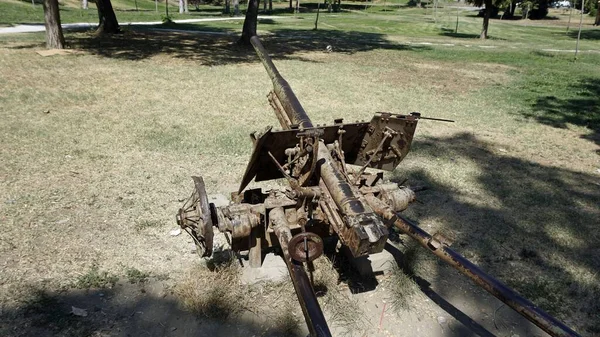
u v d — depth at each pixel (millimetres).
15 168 6070
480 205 5809
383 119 3936
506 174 6887
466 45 25984
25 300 3689
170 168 6379
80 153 6715
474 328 3701
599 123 10039
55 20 15938
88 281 3957
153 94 10492
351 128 4023
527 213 5629
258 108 9734
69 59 14289
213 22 34656
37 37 19141
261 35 26609
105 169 6219
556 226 5316
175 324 3566
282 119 4523
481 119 10031
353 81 13430
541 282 4273
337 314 3721
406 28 37000
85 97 9828
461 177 6668
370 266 4184
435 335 3611
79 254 4332
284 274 4012
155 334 3459
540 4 52781
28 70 12164
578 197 6152
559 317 3832
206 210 3416
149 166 6406
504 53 22438
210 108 9555
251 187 5914
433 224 5262
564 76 16312
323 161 3588
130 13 38750
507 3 30047
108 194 5527
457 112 10516
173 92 10781
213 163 6629
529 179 6727
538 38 32469
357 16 49031
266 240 3953
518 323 3779
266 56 5082
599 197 6168
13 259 4180
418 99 11578
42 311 3588
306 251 2938
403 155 4090
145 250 4469
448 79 14789
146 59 15266
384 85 13141
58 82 11086
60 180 5820
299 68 15102
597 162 7641
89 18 30438
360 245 2828
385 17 48500
